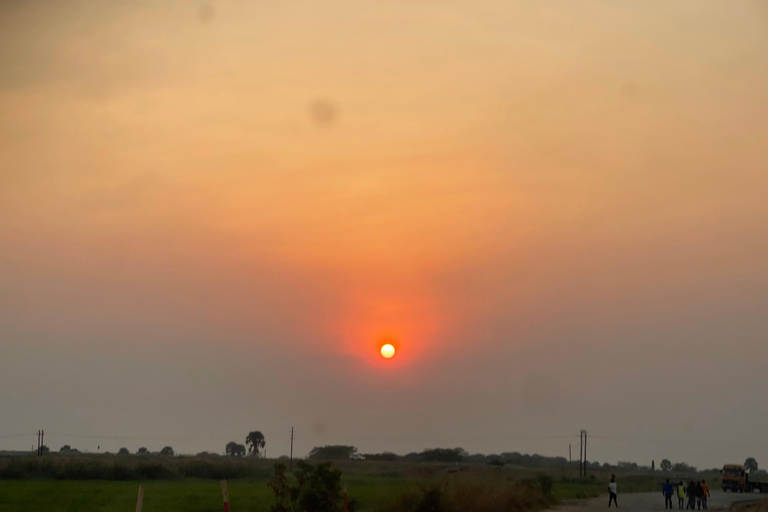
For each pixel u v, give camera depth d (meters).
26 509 37.34
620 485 88.50
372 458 168.38
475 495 31.16
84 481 72.25
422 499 29.52
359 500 37.94
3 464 79.25
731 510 43.12
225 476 88.62
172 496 46.50
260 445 185.62
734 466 77.31
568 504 44.25
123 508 37.88
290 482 26.66
